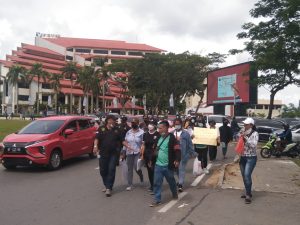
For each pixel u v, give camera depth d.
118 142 10.16
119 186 11.30
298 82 31.62
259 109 141.62
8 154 13.78
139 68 72.19
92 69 96.38
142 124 13.71
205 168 13.49
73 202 9.22
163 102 79.50
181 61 67.81
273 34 26.73
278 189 10.91
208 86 52.62
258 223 7.60
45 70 108.69
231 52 31.23
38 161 13.65
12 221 7.55
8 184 11.46
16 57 114.62
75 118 16.22
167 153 9.05
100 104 121.12
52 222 7.51
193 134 13.17
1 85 118.19
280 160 17.95
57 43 139.50
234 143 27.25
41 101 113.75
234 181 12.05
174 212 8.37
